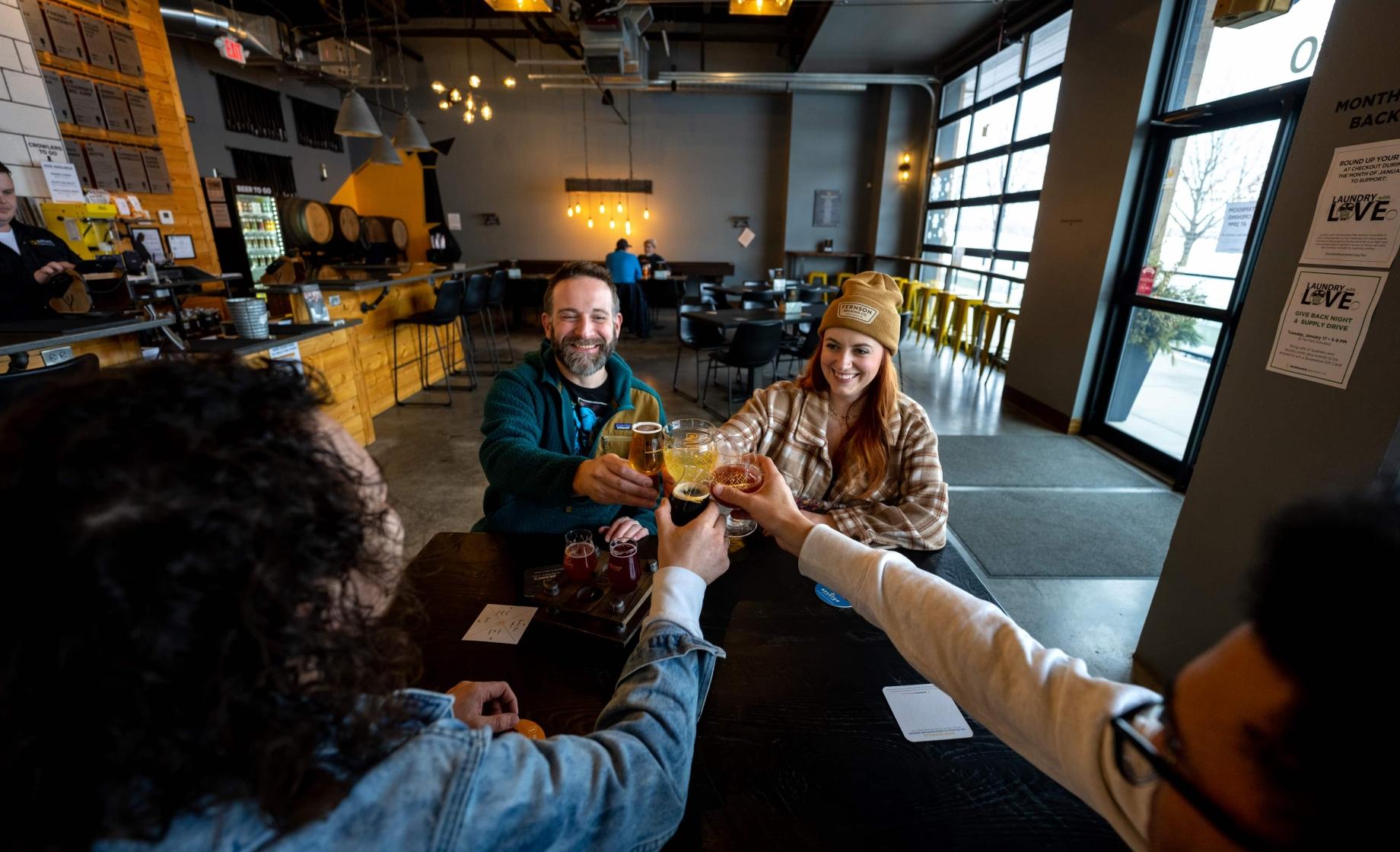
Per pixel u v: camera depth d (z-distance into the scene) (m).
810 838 0.65
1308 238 1.42
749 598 1.08
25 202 2.95
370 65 7.42
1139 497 3.10
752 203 9.75
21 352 1.89
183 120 4.90
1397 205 1.23
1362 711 0.24
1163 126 3.51
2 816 0.28
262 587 0.30
